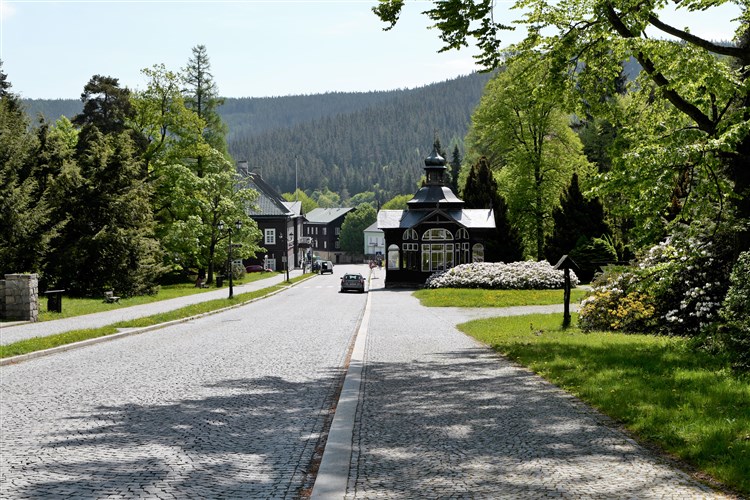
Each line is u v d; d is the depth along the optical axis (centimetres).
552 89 1673
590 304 2080
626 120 1747
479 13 1549
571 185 5191
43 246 3728
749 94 1462
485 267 4766
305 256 11356
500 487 598
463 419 864
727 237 1700
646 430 776
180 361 1511
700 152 1375
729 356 1262
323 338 2034
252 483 630
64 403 1023
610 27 1569
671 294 1841
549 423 835
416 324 2494
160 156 5944
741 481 586
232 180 6303
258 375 1293
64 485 620
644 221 1578
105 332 2088
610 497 568
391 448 732
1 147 3828
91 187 4388
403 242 5941
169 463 693
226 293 5000
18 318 2638
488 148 6412
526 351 1475
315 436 812
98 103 6744
